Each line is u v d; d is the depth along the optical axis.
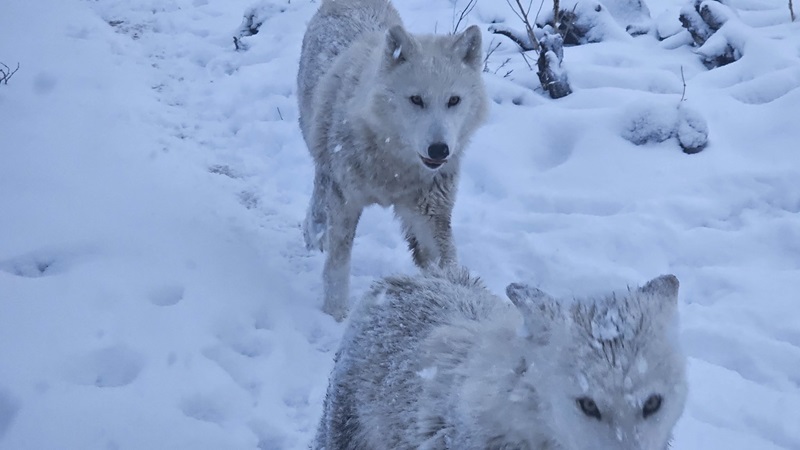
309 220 6.27
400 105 5.19
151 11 11.23
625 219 6.46
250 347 5.23
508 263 6.14
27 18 10.03
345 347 3.59
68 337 4.89
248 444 4.39
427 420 2.95
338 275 5.70
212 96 9.00
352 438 3.43
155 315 5.21
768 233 6.22
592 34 9.79
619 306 2.63
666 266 6.06
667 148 7.36
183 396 4.63
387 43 5.20
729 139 7.43
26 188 6.34
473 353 2.89
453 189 5.61
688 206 6.59
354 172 5.48
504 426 2.73
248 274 5.95
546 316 2.63
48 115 7.62
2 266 5.50
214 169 7.57
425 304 3.42
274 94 8.89
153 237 6.04
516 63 9.24
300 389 4.94
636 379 2.47
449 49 5.31
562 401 2.54
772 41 8.66
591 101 8.14
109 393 4.54
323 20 6.63
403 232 5.98
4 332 4.85
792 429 4.48
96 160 7.00
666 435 2.68
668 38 9.70
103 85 8.63
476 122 5.54
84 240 5.82
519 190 7.06
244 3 11.90
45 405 4.39
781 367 4.95
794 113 7.41
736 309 5.48
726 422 4.55
